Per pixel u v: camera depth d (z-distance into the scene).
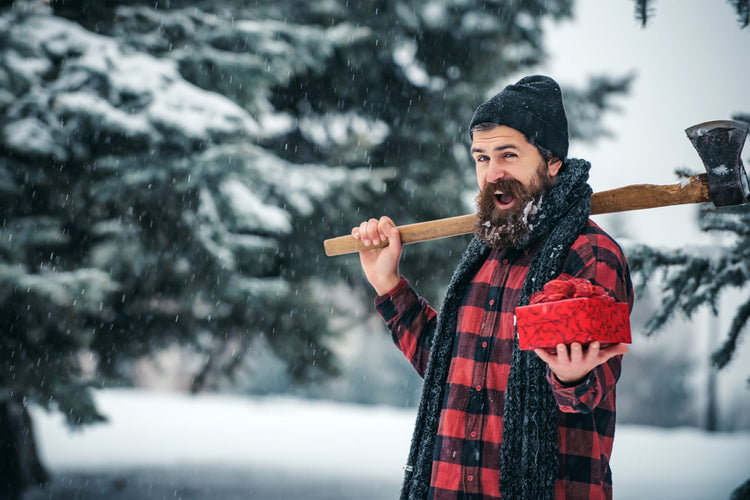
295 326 9.34
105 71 7.52
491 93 10.28
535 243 2.01
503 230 1.98
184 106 7.75
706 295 3.14
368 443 15.90
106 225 8.00
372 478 11.45
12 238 7.16
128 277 8.10
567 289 1.63
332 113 10.23
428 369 2.05
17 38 7.35
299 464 12.62
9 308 6.98
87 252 8.05
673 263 3.22
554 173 2.05
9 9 7.70
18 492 9.20
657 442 16.20
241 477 11.11
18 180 7.36
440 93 10.32
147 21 8.47
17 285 6.89
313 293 9.59
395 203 9.88
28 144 7.04
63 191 7.62
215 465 12.22
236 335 9.66
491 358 1.94
